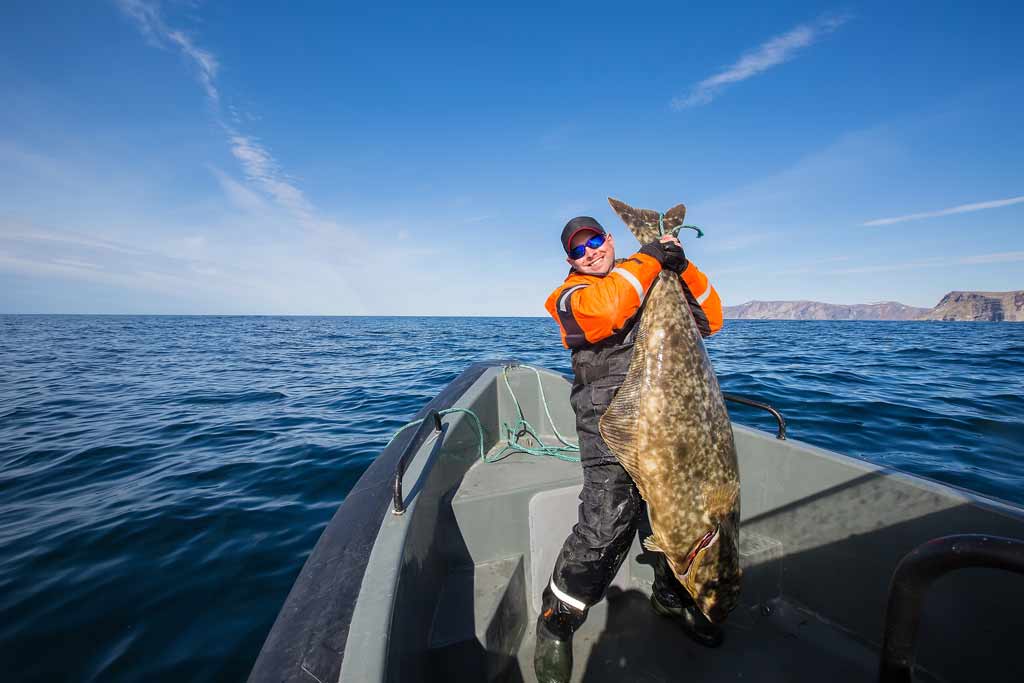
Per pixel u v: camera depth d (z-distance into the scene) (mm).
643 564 2727
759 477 2658
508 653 2264
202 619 3092
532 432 3834
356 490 2344
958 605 1891
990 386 9211
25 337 32656
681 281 2182
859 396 8250
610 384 2031
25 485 5422
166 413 9000
